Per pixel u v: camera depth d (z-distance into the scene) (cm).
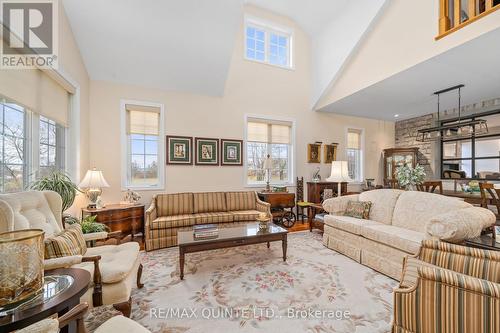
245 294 204
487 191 316
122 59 357
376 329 160
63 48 279
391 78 361
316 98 520
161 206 364
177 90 416
